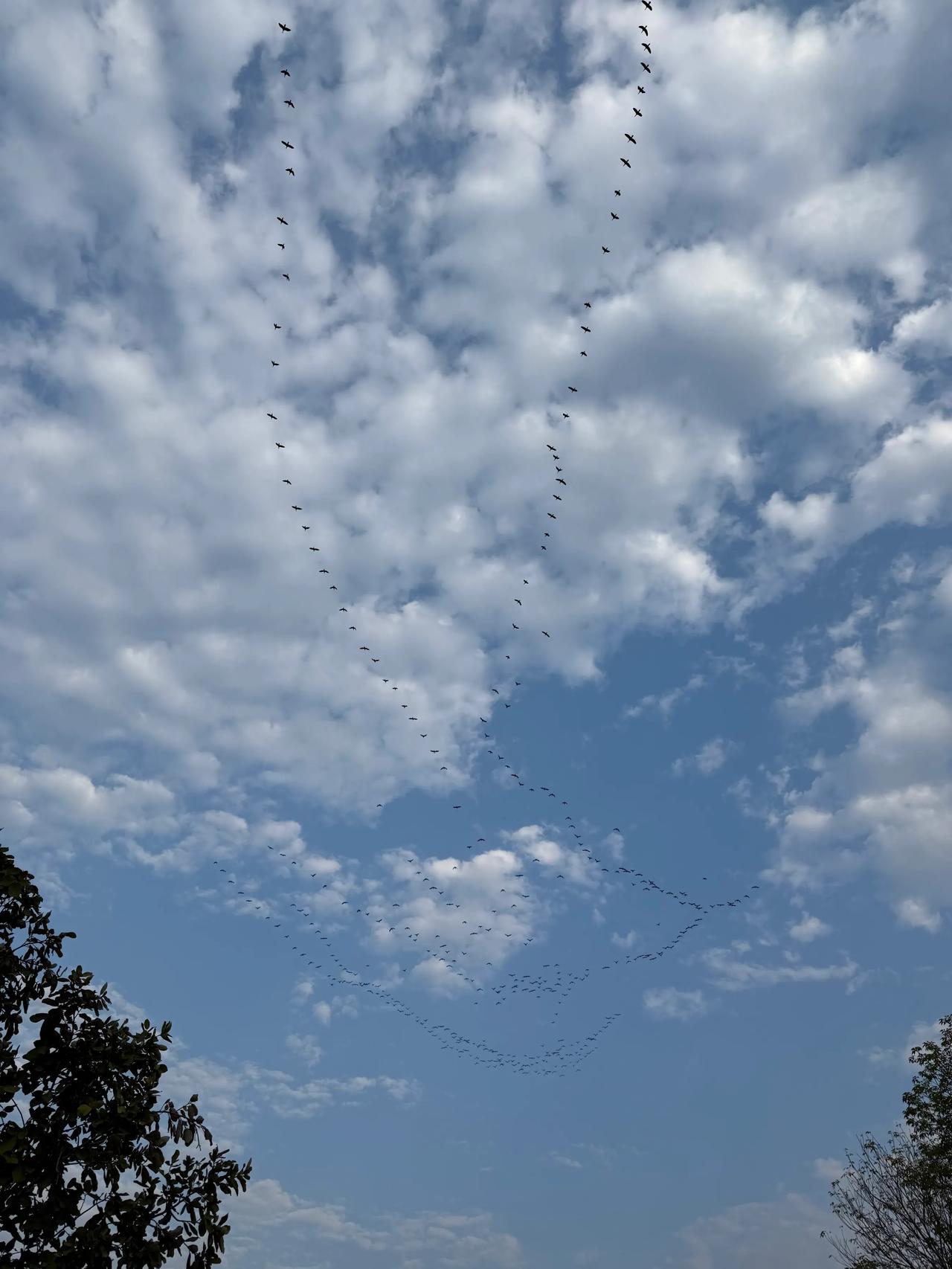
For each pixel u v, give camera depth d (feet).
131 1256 51.52
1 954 54.85
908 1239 142.10
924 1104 138.92
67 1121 52.85
